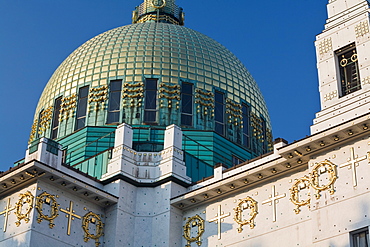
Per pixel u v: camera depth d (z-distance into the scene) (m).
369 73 40.31
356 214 37.09
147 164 49.31
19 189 44.94
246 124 62.12
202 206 46.38
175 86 59.50
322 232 38.00
